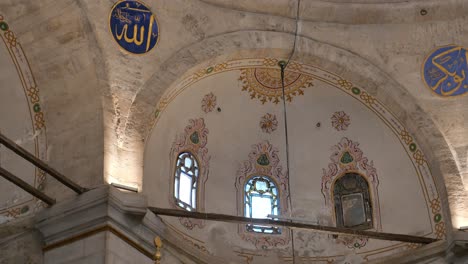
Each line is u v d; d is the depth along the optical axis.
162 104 15.11
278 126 16.56
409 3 16.34
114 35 14.89
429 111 15.94
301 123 16.56
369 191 16.23
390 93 16.08
